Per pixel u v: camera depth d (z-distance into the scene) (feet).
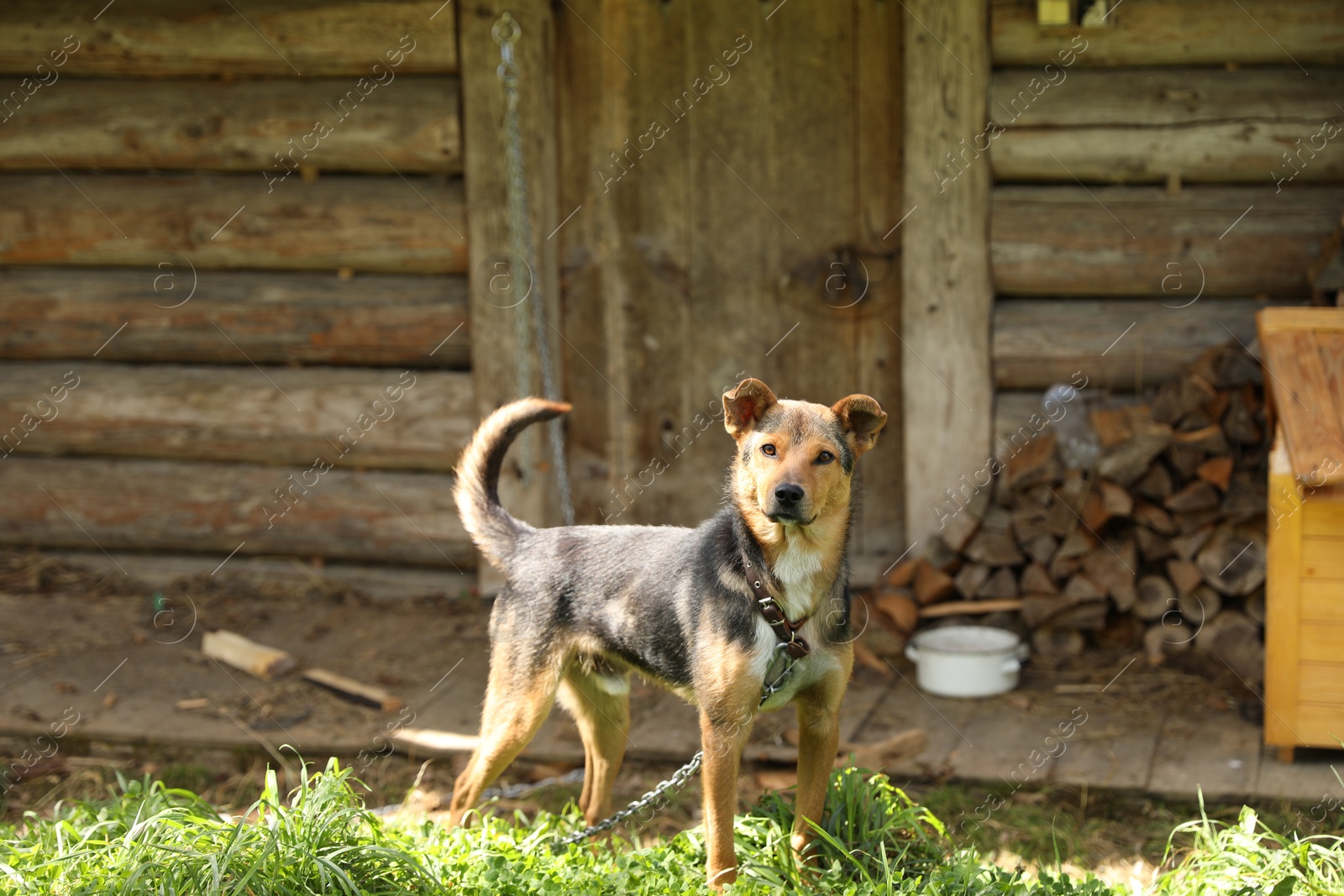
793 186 19.76
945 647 16.69
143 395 20.71
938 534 18.38
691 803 13.83
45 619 19.17
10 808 14.07
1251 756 14.33
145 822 10.77
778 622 10.32
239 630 18.97
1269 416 15.93
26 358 21.24
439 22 18.95
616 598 11.35
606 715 12.30
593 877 10.71
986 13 17.51
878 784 11.98
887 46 19.03
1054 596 17.29
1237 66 17.25
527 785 14.51
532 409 12.44
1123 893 11.09
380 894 10.20
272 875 10.02
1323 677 13.89
